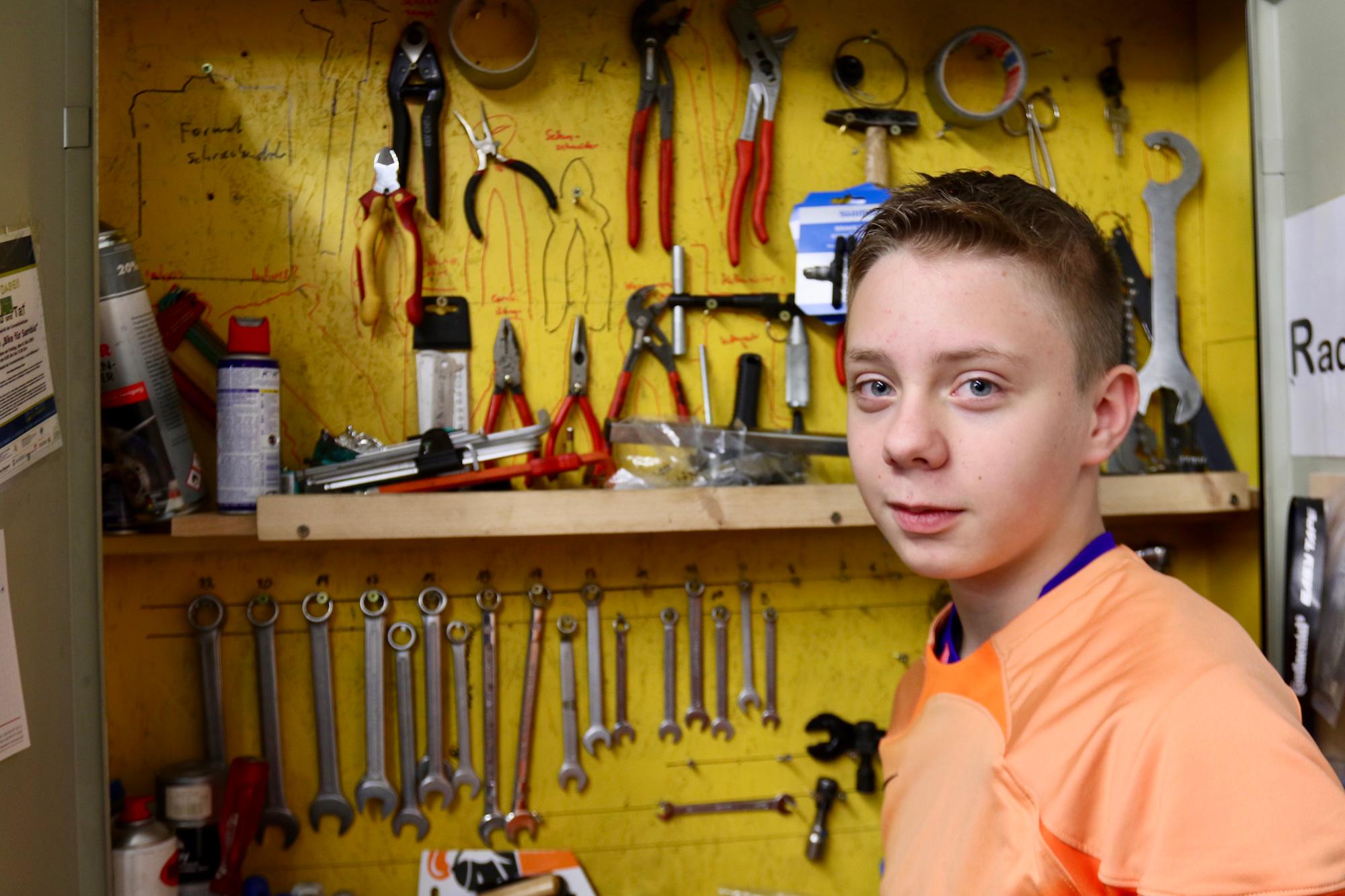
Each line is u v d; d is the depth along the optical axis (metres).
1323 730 1.27
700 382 1.55
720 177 1.55
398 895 1.49
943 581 1.63
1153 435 1.56
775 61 1.53
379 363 1.48
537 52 1.51
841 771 1.60
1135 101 1.66
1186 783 0.63
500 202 1.51
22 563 0.98
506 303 1.51
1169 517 1.62
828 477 1.56
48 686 1.02
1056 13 1.64
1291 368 1.36
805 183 1.57
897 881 0.85
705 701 1.57
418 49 1.46
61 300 1.04
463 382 1.49
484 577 1.52
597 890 1.54
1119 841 0.65
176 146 1.44
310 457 1.47
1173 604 0.75
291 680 1.48
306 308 1.47
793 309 1.54
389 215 1.48
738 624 1.58
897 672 1.62
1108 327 0.79
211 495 1.44
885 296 0.76
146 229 1.44
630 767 1.55
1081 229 0.79
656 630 1.56
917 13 1.60
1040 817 0.71
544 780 1.54
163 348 1.31
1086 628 0.76
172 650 1.46
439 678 1.49
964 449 0.74
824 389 1.58
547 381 1.52
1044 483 0.75
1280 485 1.37
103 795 1.05
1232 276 1.60
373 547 1.50
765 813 1.58
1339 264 1.27
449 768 1.51
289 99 1.46
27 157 0.99
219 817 1.40
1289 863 0.58
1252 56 1.38
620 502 1.31
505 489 1.38
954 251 0.74
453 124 1.50
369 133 1.48
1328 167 1.29
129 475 1.27
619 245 1.53
